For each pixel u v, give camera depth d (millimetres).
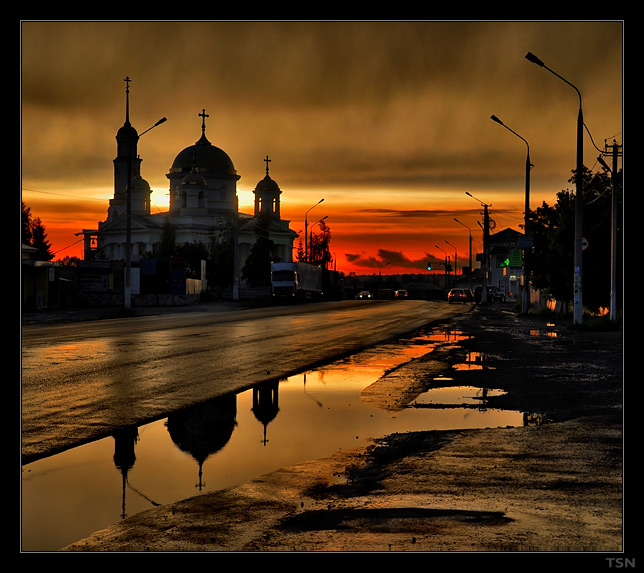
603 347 21891
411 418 10625
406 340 25109
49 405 11430
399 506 6234
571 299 39000
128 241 47500
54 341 23625
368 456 8234
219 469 7641
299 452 8461
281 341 24297
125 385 13664
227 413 10992
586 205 37562
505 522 5758
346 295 134250
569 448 8484
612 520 5785
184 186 120750
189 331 29000
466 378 14945
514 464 7723
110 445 8773
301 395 12773
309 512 6102
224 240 97938
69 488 6863
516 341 24359
